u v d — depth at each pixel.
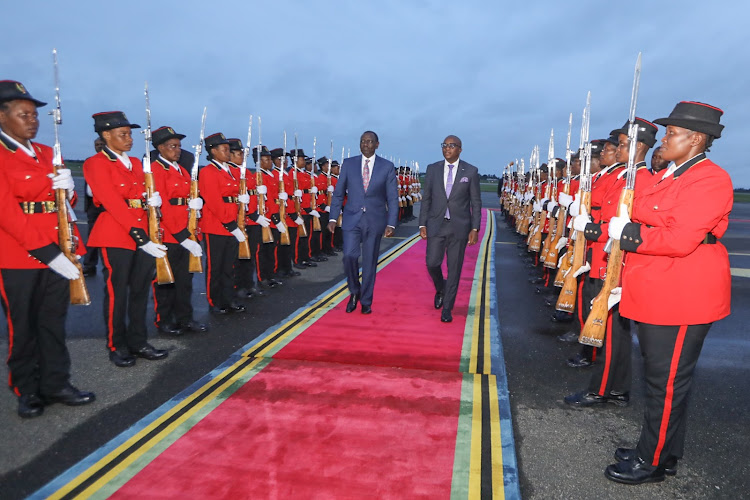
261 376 3.86
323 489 2.48
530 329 5.38
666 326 2.55
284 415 3.23
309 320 5.43
